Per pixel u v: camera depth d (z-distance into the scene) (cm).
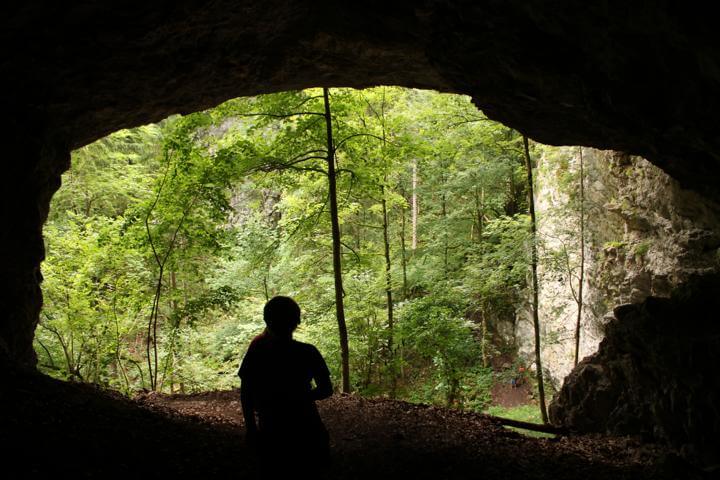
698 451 632
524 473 547
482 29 678
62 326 1084
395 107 1490
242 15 695
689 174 819
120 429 493
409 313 1333
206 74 804
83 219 1282
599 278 1380
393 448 610
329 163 1160
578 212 1432
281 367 316
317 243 1541
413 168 1978
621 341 799
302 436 307
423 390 1496
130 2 592
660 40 534
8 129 652
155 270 1195
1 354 575
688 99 583
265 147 1172
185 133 1077
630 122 725
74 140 826
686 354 667
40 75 647
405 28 742
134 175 1780
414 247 2128
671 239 1106
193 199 1111
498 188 2028
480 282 1388
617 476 557
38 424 427
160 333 1527
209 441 546
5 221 653
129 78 733
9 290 672
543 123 881
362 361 1512
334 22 757
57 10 562
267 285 1806
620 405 814
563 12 579
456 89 904
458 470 538
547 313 1708
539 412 1526
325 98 1138
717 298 707
